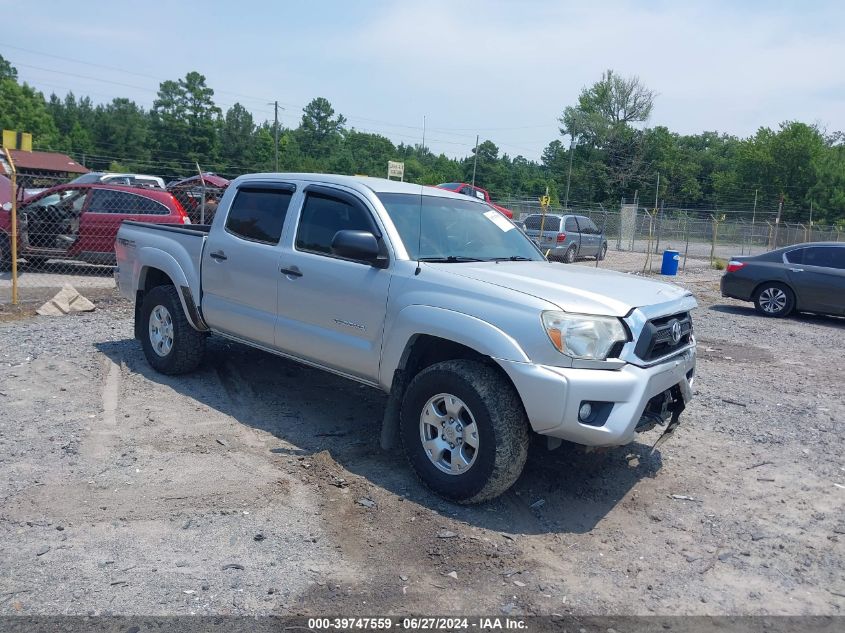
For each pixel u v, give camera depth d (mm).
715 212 69500
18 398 5918
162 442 5105
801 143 73375
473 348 4219
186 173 73875
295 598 3342
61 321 9008
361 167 91625
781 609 3479
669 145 80625
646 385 4152
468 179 79625
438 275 4559
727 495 4805
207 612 3199
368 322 4844
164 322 6668
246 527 3977
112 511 4078
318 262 5191
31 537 3764
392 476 4766
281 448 5129
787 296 13469
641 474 5082
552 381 3955
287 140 84438
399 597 3396
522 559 3811
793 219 74375
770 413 6738
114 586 3365
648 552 3984
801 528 4363
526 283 4383
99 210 13117
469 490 4238
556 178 82062
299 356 5461
